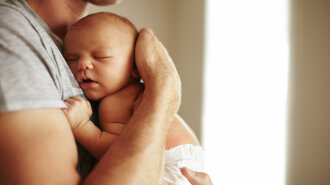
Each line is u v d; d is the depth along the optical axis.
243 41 2.20
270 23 2.07
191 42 2.51
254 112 2.12
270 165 2.04
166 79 0.69
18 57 0.53
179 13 2.60
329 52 1.85
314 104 1.90
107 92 0.78
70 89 0.67
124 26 0.83
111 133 0.74
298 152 1.95
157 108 0.61
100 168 0.52
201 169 0.92
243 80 2.19
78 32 0.78
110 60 0.76
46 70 0.59
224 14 2.32
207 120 2.37
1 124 0.47
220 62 2.32
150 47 0.78
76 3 0.90
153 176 0.53
